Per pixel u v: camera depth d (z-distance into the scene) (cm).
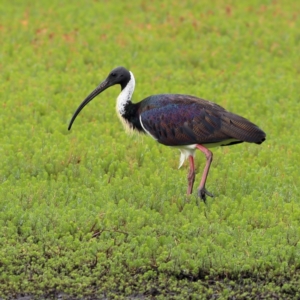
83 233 1317
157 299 1180
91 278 1219
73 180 1529
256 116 1927
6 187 1464
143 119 1472
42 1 2952
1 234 1304
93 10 2816
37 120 1862
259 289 1208
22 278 1219
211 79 2230
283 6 2994
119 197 1445
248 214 1382
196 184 1520
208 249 1275
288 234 1314
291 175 1556
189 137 1435
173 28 2642
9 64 2258
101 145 1691
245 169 1595
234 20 2753
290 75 2233
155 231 1321
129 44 2472
